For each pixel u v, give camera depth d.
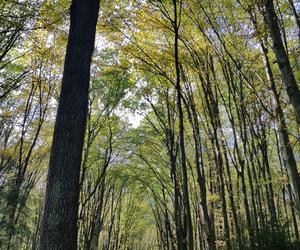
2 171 18.50
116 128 20.30
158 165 24.09
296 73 8.86
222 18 11.09
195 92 15.16
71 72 5.35
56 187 4.74
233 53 11.79
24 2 10.59
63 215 4.62
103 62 15.30
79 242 25.84
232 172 19.34
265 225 9.98
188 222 11.42
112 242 38.22
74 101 5.20
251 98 10.09
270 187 13.53
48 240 4.47
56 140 5.03
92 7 5.80
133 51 12.59
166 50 12.64
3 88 14.40
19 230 15.98
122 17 11.39
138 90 15.95
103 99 17.03
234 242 12.05
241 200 17.00
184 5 10.93
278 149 15.65
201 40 12.03
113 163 25.70
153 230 61.38
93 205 24.19
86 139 19.41
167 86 14.55
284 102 8.29
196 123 13.84
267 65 8.88
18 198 16.05
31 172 21.44
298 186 6.83
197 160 12.84
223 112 17.16
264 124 13.48
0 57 12.98
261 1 7.91
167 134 16.02
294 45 11.36
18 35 13.20
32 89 17.38
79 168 5.00
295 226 14.46
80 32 5.57
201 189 12.46
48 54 14.92
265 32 8.55
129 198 38.44
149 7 11.08
